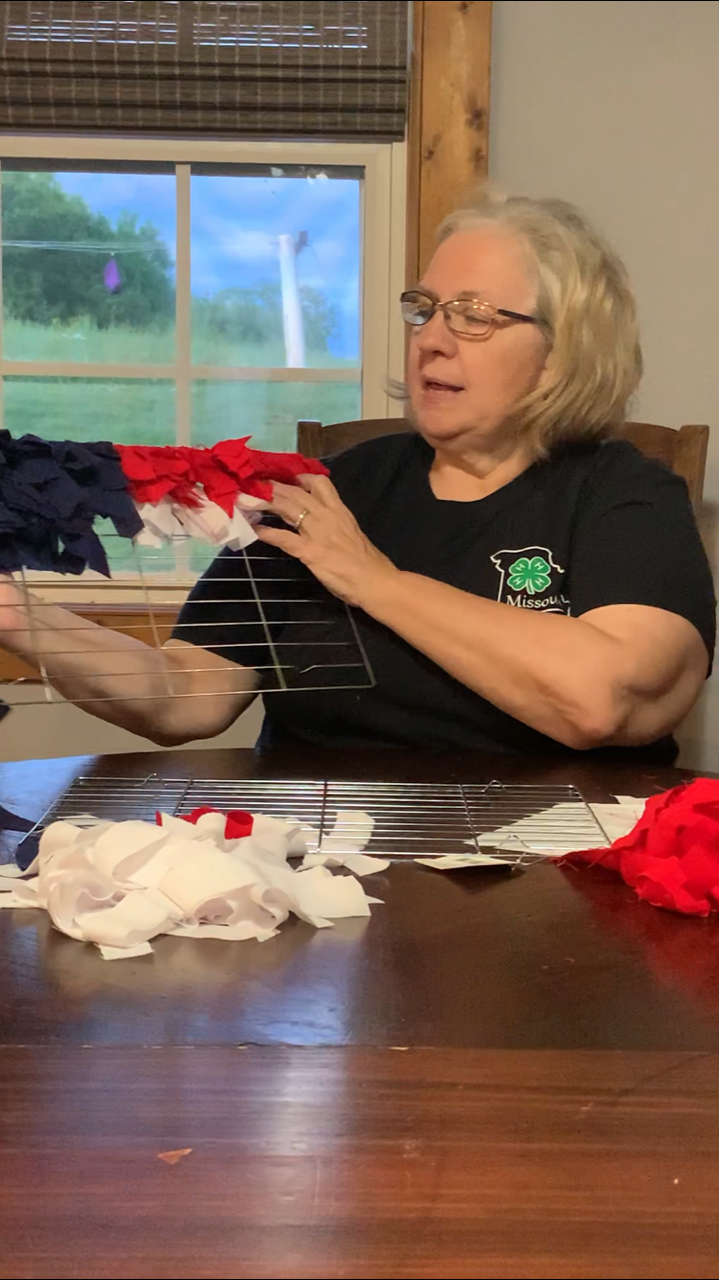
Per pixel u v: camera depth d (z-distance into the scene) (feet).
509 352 4.11
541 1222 1.35
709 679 6.80
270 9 6.63
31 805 3.14
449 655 3.78
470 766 3.74
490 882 2.55
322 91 6.69
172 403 7.38
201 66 6.65
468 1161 1.46
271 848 2.48
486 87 6.63
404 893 2.46
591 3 6.68
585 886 2.53
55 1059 1.69
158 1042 1.75
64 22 6.62
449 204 6.71
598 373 4.22
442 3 6.56
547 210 4.35
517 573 4.24
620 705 3.70
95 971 2.01
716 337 6.85
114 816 2.95
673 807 2.56
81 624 4.02
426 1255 1.29
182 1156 1.46
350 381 7.36
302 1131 1.52
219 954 2.10
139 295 7.30
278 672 3.98
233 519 3.54
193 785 3.35
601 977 2.03
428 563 4.36
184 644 4.41
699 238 6.80
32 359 7.30
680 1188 1.42
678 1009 1.90
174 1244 1.30
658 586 3.91
